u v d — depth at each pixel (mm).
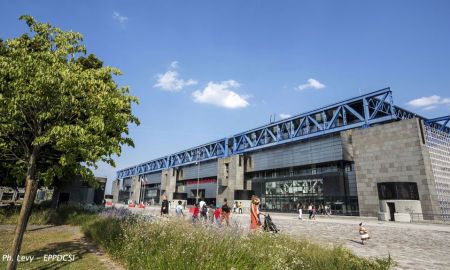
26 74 6305
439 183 44438
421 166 43156
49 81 6180
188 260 6590
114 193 157500
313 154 61281
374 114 51781
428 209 41312
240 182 77375
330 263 7371
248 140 79375
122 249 8906
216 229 9203
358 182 49688
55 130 6289
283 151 68875
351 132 56562
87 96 7152
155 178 122188
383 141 48000
